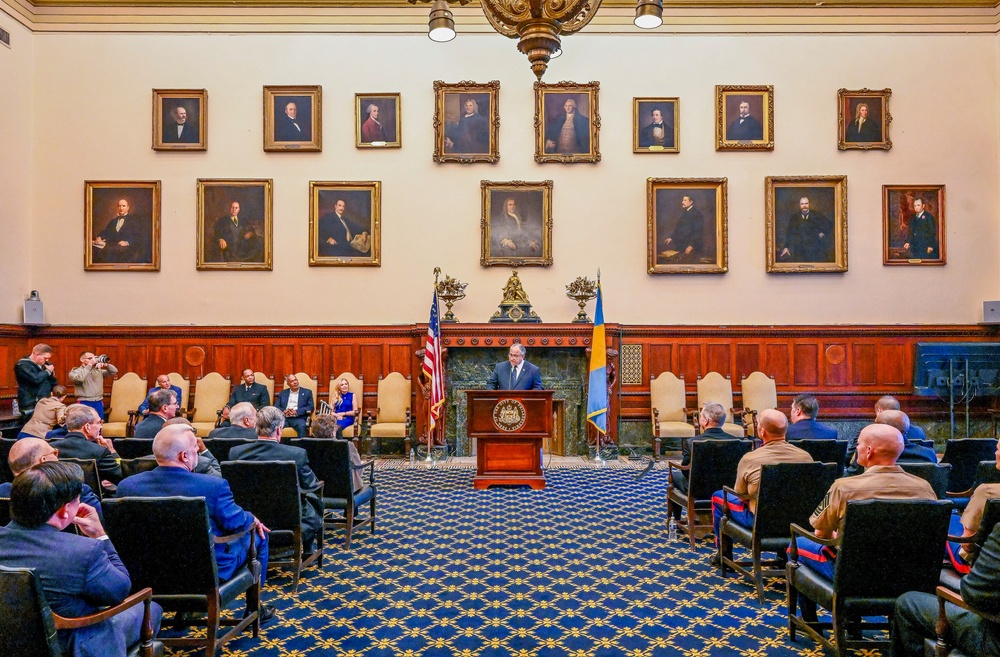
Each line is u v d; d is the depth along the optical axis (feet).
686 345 38.86
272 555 17.49
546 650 13.35
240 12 39.11
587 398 37.01
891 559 11.84
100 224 38.78
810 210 39.04
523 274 39.19
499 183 38.83
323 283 39.06
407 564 18.67
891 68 39.42
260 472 16.25
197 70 39.11
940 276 39.24
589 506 25.40
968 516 12.39
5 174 36.94
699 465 19.53
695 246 39.11
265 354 38.58
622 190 39.34
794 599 13.96
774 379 38.60
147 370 38.42
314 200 38.96
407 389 37.01
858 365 38.83
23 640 8.24
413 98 39.34
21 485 9.34
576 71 39.40
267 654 13.17
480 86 38.96
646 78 39.47
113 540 12.12
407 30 39.27
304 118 38.99
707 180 38.83
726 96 39.22
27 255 38.50
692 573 17.94
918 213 39.22
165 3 38.88
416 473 32.22
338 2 39.04
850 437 38.65
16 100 37.70
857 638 13.55
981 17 39.40
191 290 38.88
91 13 38.96
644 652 13.28
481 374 37.65
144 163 39.01
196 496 13.12
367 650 13.35
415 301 39.11
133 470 15.94
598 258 39.24
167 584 12.45
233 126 39.09
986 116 39.40
